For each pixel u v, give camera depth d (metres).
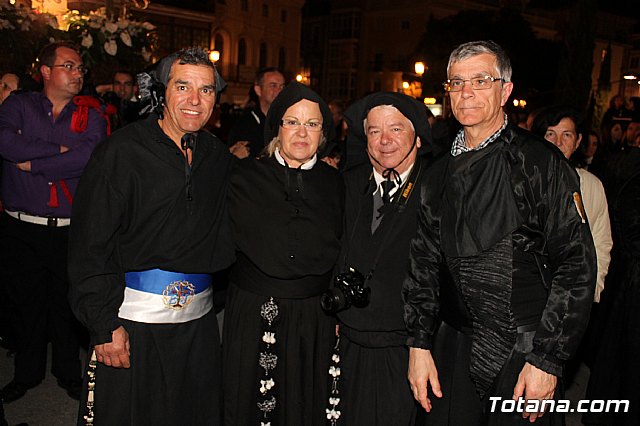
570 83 25.95
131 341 2.56
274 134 2.94
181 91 2.52
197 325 2.70
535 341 2.25
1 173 3.99
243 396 2.78
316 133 2.82
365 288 2.68
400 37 45.94
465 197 2.36
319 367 2.82
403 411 2.76
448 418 2.51
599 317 3.93
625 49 53.50
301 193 2.83
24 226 3.74
